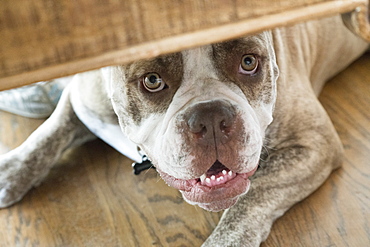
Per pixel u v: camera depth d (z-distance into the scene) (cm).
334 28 220
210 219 174
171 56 130
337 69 238
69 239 175
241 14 75
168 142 130
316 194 178
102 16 72
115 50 74
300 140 174
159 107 139
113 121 190
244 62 136
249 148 128
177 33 74
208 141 124
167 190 190
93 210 186
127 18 73
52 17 71
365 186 179
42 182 202
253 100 141
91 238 174
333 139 181
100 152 216
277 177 167
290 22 77
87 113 194
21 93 229
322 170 176
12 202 192
